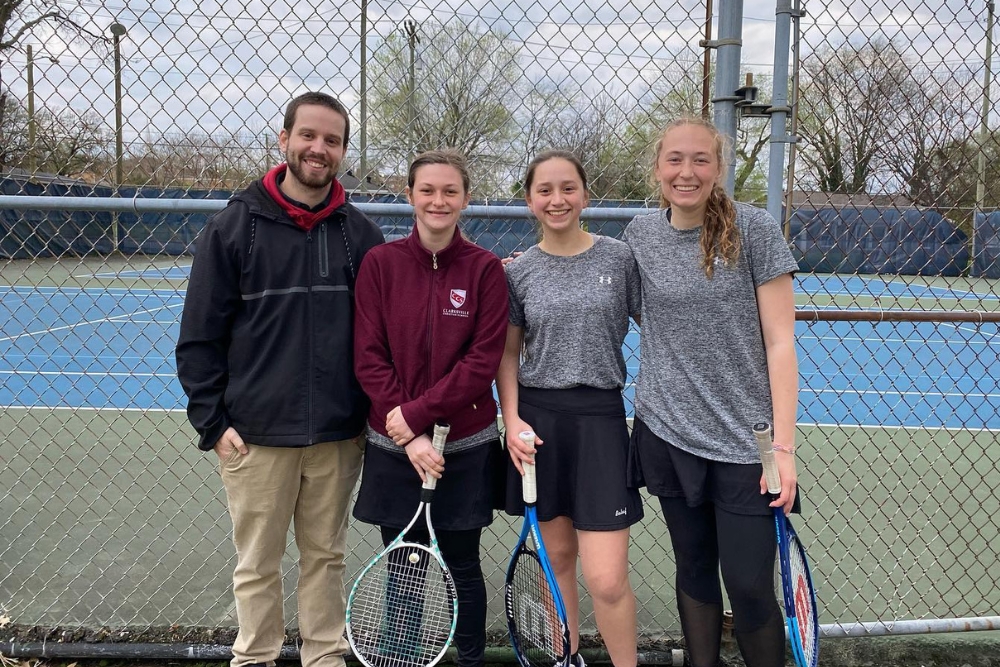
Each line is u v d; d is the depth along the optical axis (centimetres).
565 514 228
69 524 382
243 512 231
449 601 214
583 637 273
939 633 277
